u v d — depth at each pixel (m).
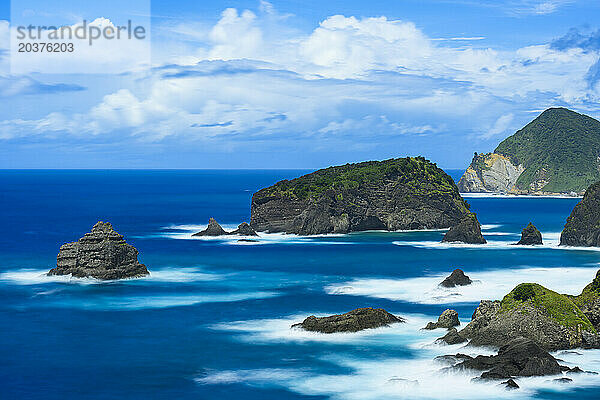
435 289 86.31
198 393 50.53
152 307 78.38
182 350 60.81
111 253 96.81
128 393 50.84
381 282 93.62
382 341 61.28
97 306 79.06
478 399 47.09
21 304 80.19
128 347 62.12
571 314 57.22
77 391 51.41
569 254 124.00
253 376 53.66
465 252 128.25
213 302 80.94
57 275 96.62
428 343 59.53
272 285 92.25
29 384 52.97
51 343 63.75
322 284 92.69
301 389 50.56
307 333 64.62
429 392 48.69
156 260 117.12
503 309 58.44
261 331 66.75
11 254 124.12
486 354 55.31
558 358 54.03
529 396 47.12
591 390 47.97
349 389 50.12
